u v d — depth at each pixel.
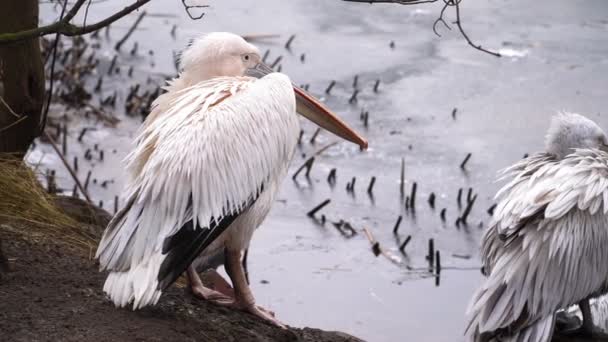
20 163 10.39
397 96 18.45
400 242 13.75
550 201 8.98
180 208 7.37
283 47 20.44
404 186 15.47
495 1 22.98
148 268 7.16
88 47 20.12
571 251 9.02
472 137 16.95
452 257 13.39
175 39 20.81
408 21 22.11
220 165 7.52
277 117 7.91
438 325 11.45
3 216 9.48
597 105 17.70
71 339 7.04
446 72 19.42
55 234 9.51
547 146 10.16
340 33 21.39
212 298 8.61
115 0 22.36
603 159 9.47
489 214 14.68
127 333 7.25
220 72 8.65
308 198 15.03
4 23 10.21
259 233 13.75
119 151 16.22
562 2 22.88
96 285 8.12
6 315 7.29
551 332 8.94
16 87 10.44
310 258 13.05
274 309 11.52
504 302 8.86
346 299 11.95
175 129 7.66
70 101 17.75
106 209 13.98
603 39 20.67
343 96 18.42
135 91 17.95
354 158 16.45
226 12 22.30
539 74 19.12
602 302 10.34
